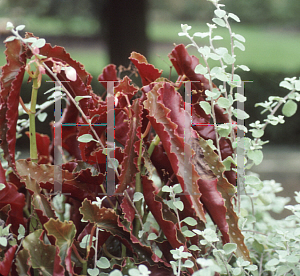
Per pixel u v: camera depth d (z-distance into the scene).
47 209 1.83
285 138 8.66
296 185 5.54
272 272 1.94
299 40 13.52
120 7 7.66
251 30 15.35
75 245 1.85
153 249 1.89
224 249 1.82
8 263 1.77
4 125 1.84
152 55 9.42
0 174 1.83
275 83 8.33
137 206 1.88
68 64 1.87
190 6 18.28
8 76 1.83
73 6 15.59
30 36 1.85
